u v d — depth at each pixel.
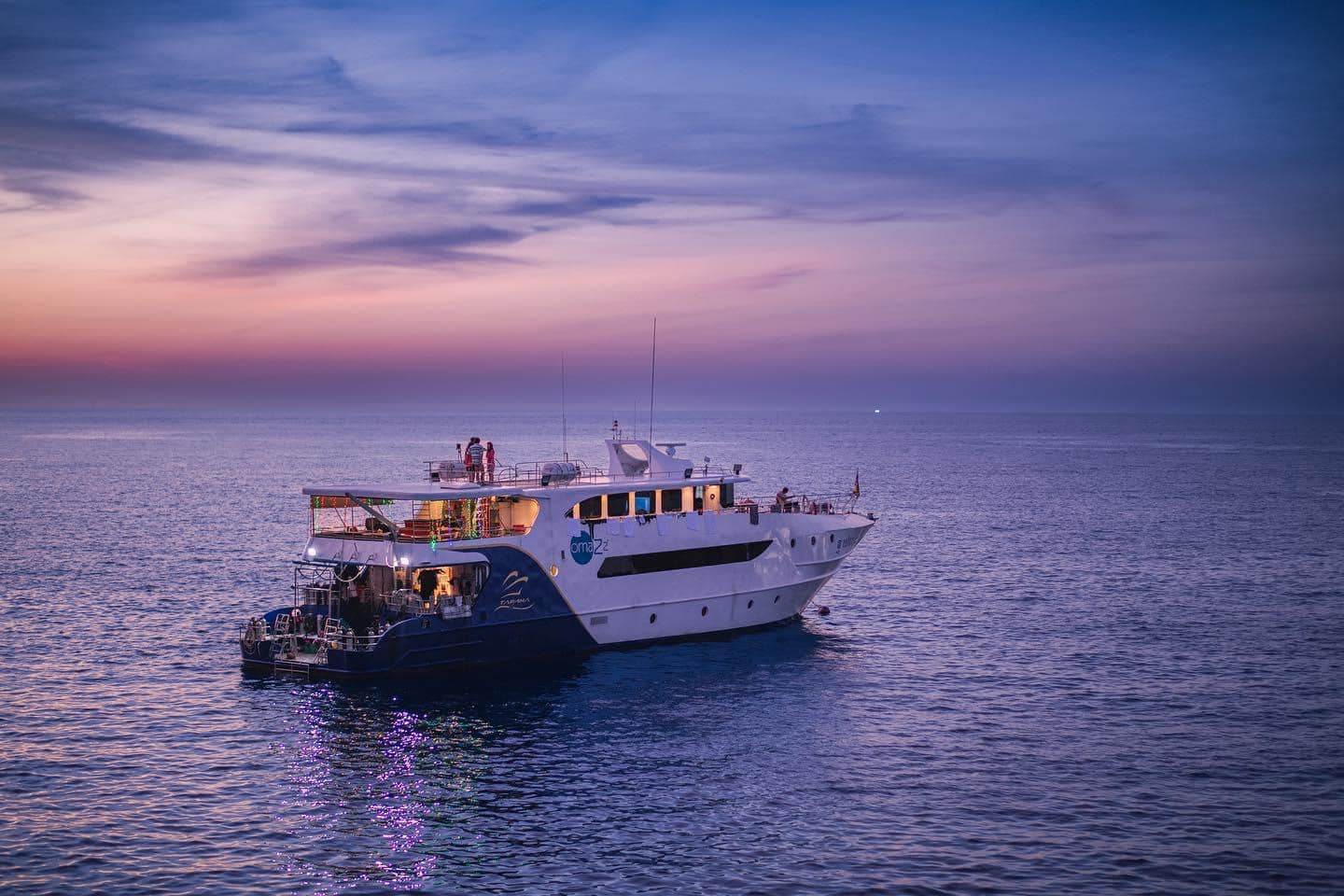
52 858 27.73
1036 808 31.11
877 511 114.44
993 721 39.16
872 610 59.25
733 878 26.94
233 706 40.69
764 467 195.50
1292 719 39.28
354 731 37.91
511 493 44.91
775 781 33.38
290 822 30.22
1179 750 35.88
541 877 27.03
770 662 47.53
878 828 29.83
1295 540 89.50
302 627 46.50
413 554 42.88
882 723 39.03
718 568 50.91
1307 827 29.70
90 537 90.25
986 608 60.25
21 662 47.06
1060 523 103.50
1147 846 28.61
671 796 32.22
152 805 31.31
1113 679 44.91
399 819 30.47
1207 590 65.94
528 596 45.66
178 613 57.75
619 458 52.12
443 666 44.44
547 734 37.81
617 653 48.16
